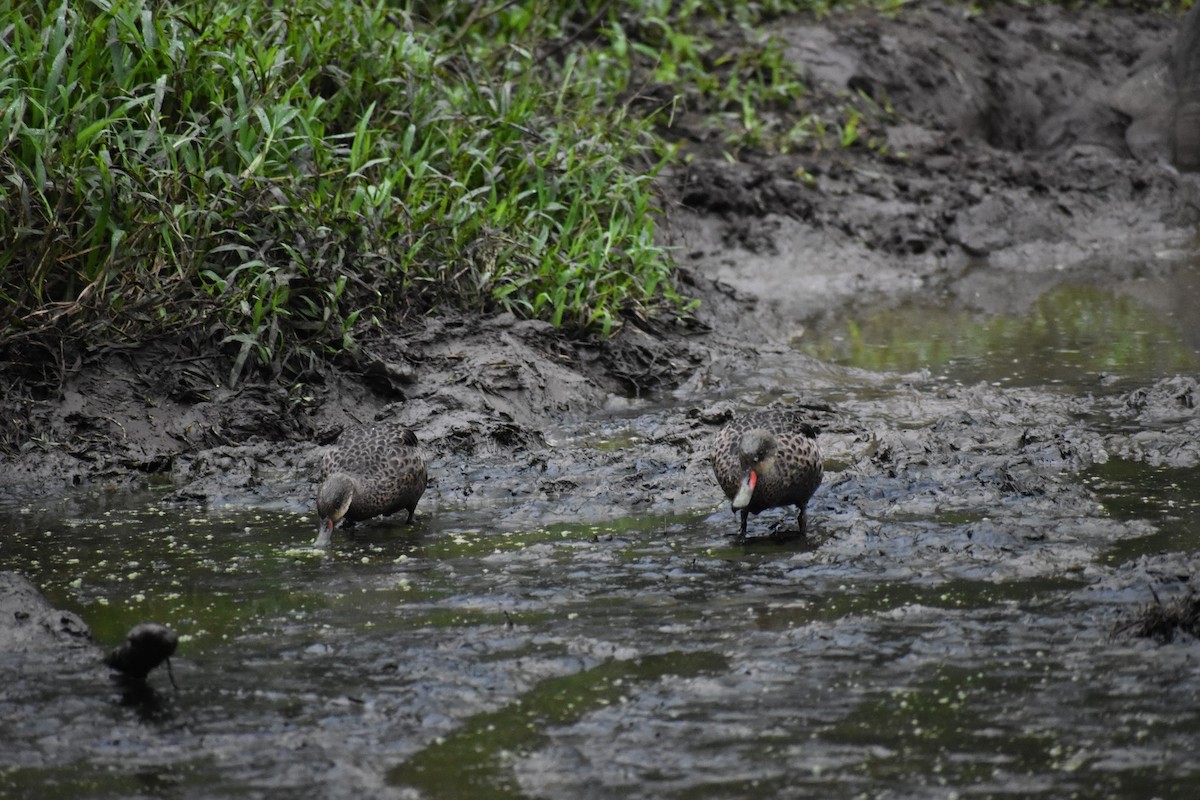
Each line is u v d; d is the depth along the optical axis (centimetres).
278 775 725
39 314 1423
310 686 832
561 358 1667
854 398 1611
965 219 2636
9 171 1474
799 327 2025
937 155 2834
